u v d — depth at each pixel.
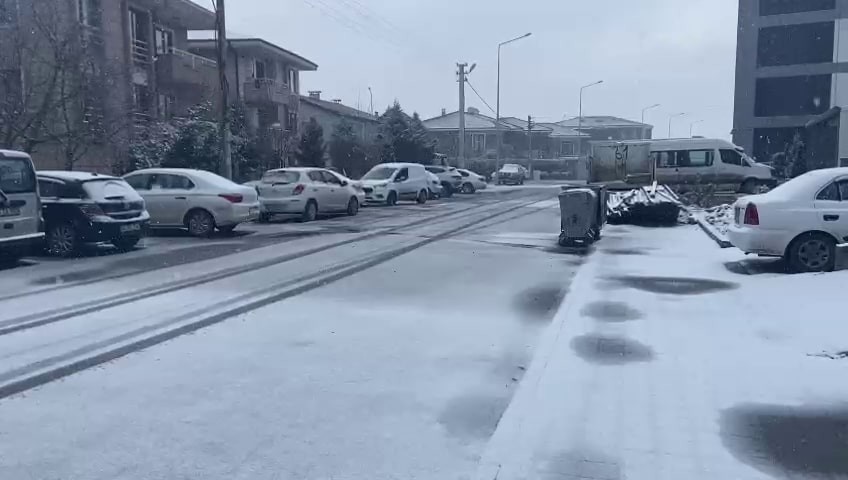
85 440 4.73
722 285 10.00
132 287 10.09
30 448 4.60
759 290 9.40
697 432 4.83
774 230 10.76
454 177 40.25
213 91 29.50
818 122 43.06
